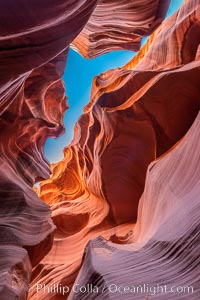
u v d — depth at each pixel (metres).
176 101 11.62
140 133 12.51
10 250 5.57
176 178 7.88
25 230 6.56
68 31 7.88
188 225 5.05
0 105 7.48
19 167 9.26
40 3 6.23
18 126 9.77
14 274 5.05
